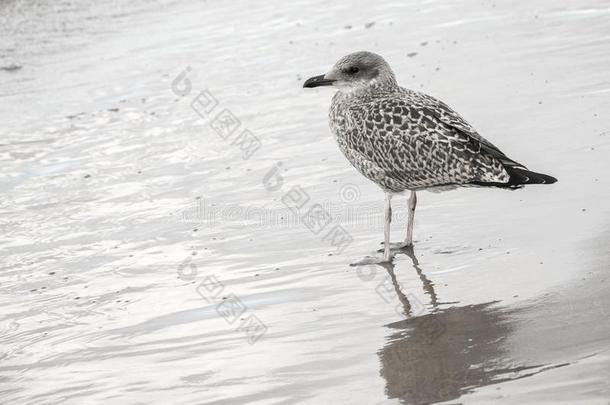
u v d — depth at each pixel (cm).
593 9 2359
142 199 1572
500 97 1845
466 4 2544
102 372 1063
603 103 1752
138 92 2114
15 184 1669
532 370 959
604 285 1130
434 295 1182
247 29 2536
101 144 1831
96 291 1277
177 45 2448
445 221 1413
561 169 1503
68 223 1501
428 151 1333
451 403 914
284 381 1003
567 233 1298
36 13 2819
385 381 980
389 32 2366
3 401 1019
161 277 1303
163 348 1107
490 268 1235
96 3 2919
